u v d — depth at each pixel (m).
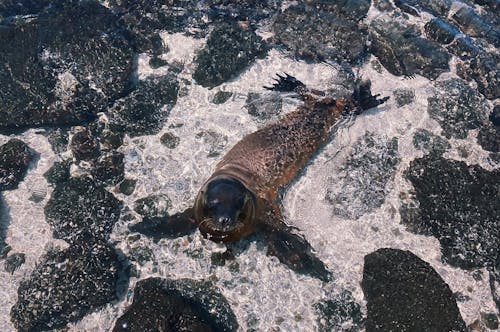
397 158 3.30
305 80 3.51
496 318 2.92
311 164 3.25
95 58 3.44
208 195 2.84
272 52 3.59
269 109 3.39
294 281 2.98
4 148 3.23
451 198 3.15
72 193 3.16
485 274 3.02
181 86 3.48
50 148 3.31
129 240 3.07
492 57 3.68
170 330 2.77
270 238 3.02
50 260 2.96
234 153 3.15
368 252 3.06
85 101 3.37
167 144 3.31
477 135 3.39
